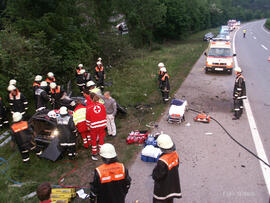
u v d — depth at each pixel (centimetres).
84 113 641
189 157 613
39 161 633
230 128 765
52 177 571
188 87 1241
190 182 521
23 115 802
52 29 1321
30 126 664
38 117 683
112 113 724
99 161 628
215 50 1534
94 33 1753
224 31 3934
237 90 786
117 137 743
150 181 530
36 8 1393
